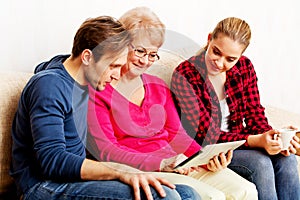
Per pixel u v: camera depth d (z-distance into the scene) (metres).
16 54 1.88
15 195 1.56
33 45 1.91
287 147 1.72
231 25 1.71
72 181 1.30
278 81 2.69
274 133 1.72
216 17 2.40
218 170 1.68
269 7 2.56
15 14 1.85
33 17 1.89
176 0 2.26
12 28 1.85
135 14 1.56
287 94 2.74
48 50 1.95
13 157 1.42
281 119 2.29
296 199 1.74
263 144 1.74
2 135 1.50
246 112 1.95
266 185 1.67
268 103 2.69
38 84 1.33
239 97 1.91
